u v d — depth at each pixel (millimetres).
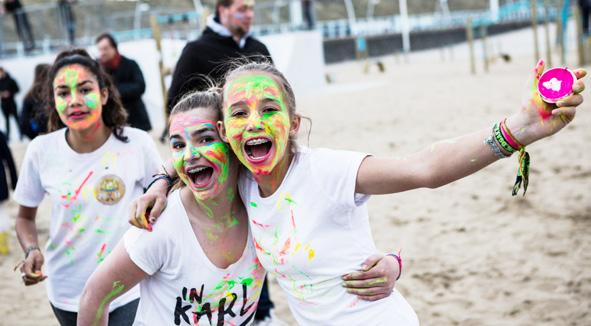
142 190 3160
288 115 2227
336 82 27328
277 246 2225
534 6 17359
